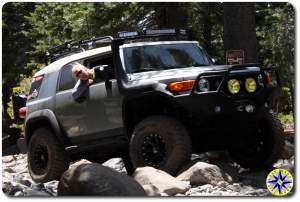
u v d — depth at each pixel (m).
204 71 8.29
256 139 9.17
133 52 9.02
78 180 6.80
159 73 8.58
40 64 19.06
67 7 17.91
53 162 9.91
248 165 9.30
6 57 28.67
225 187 7.81
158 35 9.34
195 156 9.38
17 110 12.41
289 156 10.02
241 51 10.59
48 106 9.98
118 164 10.77
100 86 9.07
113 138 9.02
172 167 8.08
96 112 9.13
